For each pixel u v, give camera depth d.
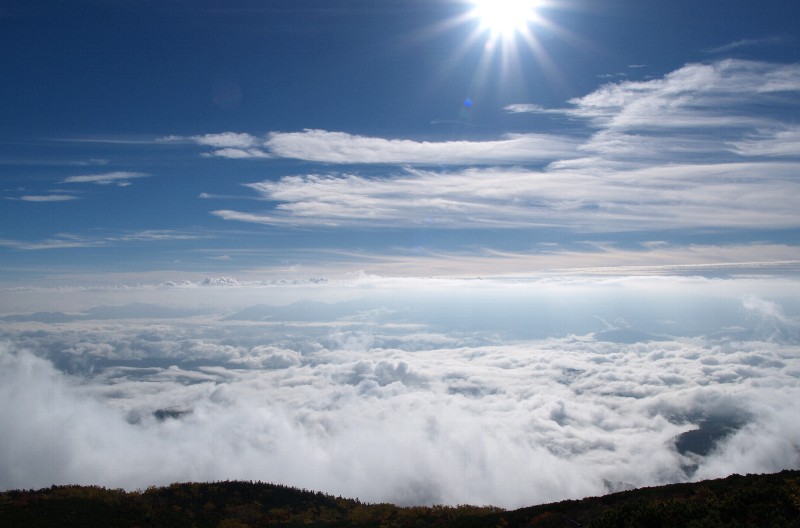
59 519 68.44
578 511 54.91
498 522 57.53
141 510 78.12
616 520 43.22
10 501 75.19
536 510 57.97
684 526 39.50
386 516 82.31
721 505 41.06
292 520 83.81
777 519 37.59
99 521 70.06
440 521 76.38
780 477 49.12
